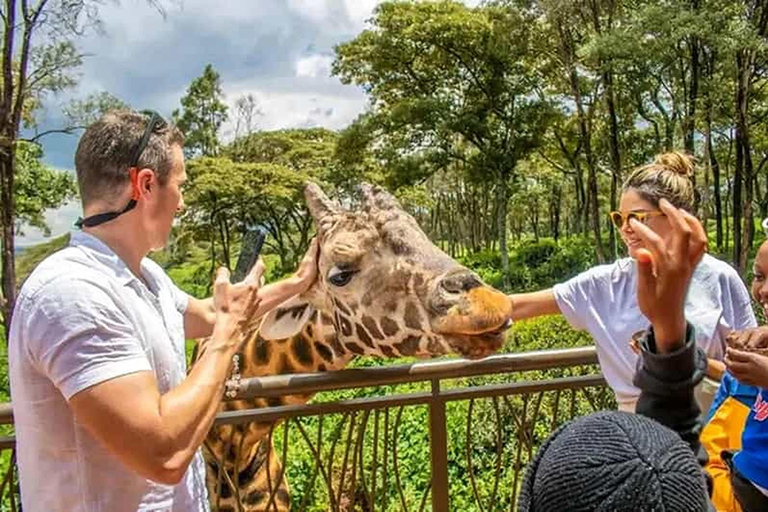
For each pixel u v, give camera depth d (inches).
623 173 1171.3
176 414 69.5
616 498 39.3
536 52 1290.6
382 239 117.9
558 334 359.9
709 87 932.0
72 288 69.1
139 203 76.4
